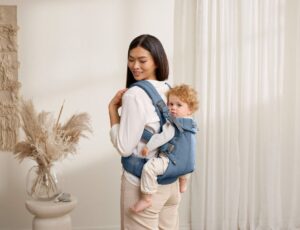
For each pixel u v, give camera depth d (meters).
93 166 3.34
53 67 3.24
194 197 3.38
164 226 1.85
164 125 1.67
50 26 3.21
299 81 3.48
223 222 3.38
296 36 3.46
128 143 1.62
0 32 3.15
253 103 3.37
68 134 2.67
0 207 3.31
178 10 3.32
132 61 1.74
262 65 3.34
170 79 3.27
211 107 3.29
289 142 3.56
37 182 2.60
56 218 2.55
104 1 3.23
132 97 1.63
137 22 3.25
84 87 3.27
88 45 3.25
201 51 3.24
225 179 3.35
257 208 3.52
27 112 2.58
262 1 3.31
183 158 1.69
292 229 3.51
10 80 3.18
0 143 3.23
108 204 3.38
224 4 3.25
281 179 3.57
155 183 1.64
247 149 3.38
